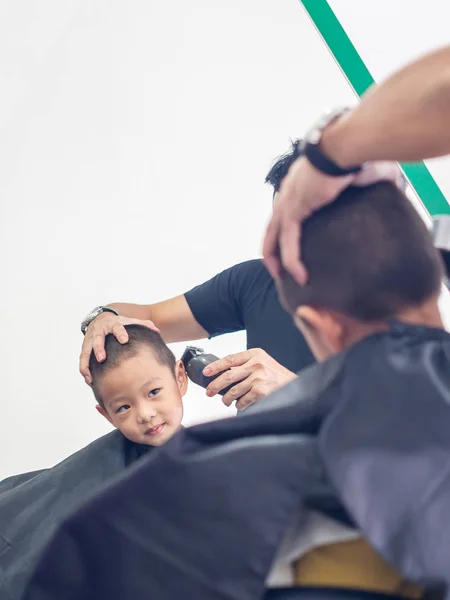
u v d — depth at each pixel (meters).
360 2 2.68
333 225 0.79
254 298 1.85
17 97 2.64
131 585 0.70
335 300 0.78
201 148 2.62
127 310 1.99
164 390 1.62
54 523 1.39
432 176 2.55
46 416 2.47
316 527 0.72
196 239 2.59
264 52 2.67
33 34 2.67
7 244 2.56
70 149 2.62
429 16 2.67
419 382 0.71
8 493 1.44
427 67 0.76
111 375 1.61
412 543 0.65
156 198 2.60
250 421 0.75
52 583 0.73
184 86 2.66
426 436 0.68
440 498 0.66
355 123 0.78
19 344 2.51
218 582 0.68
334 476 0.67
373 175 0.82
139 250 2.58
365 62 2.67
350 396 0.71
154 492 0.71
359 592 0.70
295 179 0.82
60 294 2.54
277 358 1.75
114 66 2.66
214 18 2.68
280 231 0.84
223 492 0.69
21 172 2.60
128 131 2.63
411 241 0.78
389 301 0.77
